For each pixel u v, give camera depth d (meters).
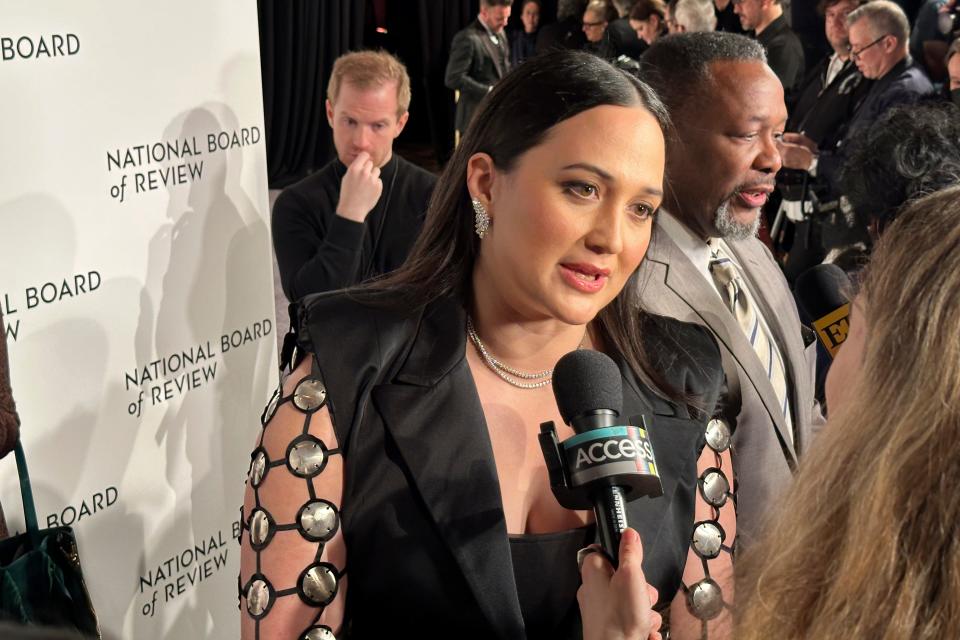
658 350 1.38
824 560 0.81
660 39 1.71
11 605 1.35
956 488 0.75
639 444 1.09
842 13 4.81
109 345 1.71
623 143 1.13
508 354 1.29
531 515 1.28
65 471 1.67
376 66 2.75
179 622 1.96
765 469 1.58
